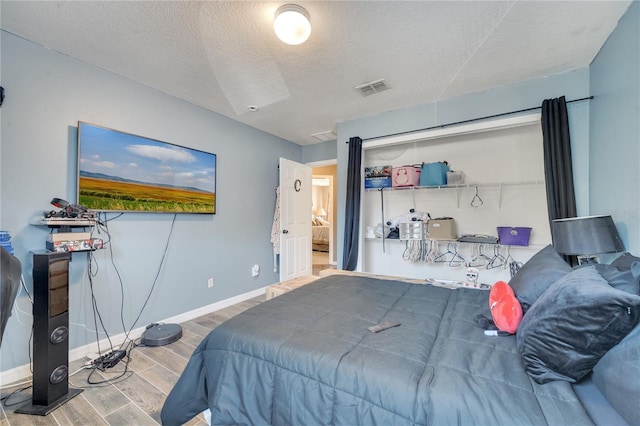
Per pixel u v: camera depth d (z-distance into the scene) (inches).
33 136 79.4
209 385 51.5
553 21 71.6
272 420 44.6
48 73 82.1
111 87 95.6
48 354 65.1
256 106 124.6
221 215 135.7
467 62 90.6
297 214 174.1
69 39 78.3
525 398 32.9
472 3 65.7
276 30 68.7
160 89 108.6
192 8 66.7
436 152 133.3
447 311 62.3
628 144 66.7
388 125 130.2
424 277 135.4
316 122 145.9
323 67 93.4
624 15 68.2
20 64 77.2
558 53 85.6
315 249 319.9
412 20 71.1
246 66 92.6
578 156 92.7
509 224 117.5
